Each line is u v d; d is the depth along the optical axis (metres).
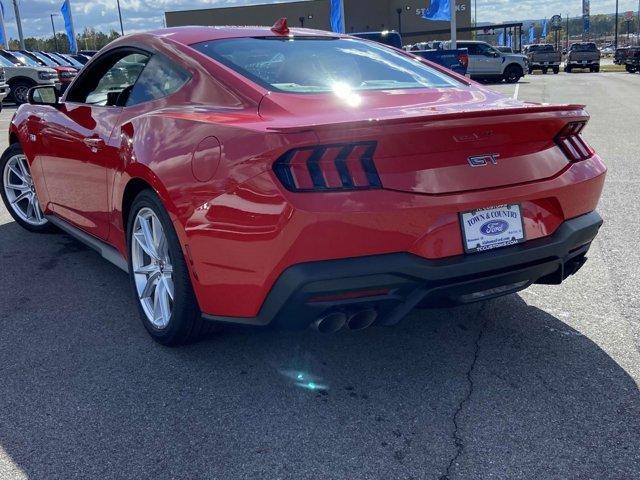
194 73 3.12
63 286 4.07
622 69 46.59
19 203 5.27
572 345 3.13
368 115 2.56
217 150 2.54
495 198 2.57
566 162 2.84
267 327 2.57
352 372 2.93
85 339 3.31
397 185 2.41
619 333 3.24
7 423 2.56
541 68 41.94
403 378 2.87
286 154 2.30
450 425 2.50
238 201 2.43
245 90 2.89
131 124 3.21
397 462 2.28
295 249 2.32
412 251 2.45
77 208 4.06
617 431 2.43
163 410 2.64
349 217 2.31
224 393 2.76
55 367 3.01
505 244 2.64
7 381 2.89
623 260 4.33
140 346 3.22
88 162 3.68
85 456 2.35
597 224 2.95
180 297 2.89
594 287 3.87
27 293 3.96
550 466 2.24
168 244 2.90
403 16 52.34
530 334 3.27
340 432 2.47
